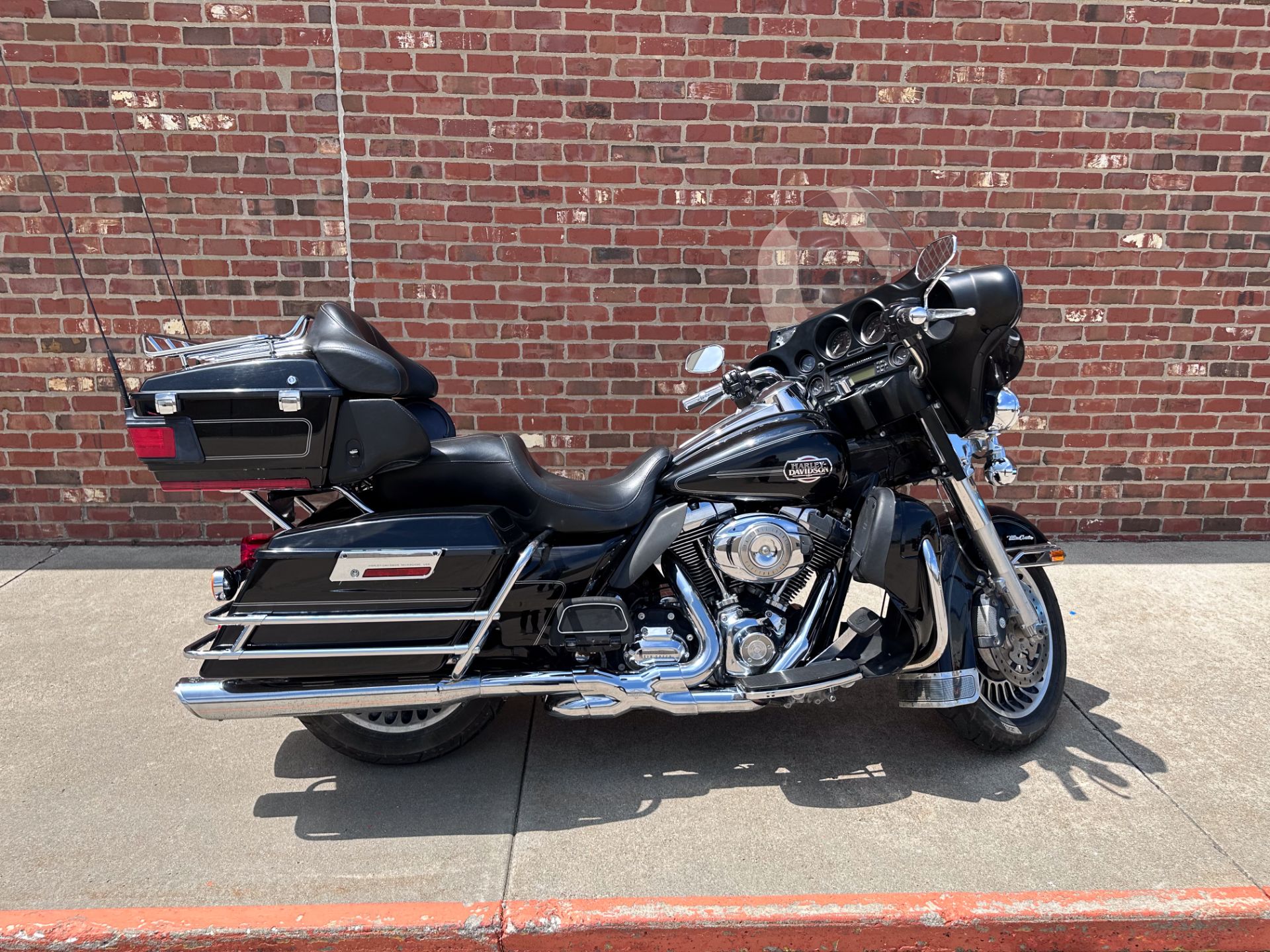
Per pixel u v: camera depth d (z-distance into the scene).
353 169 4.03
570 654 2.55
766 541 2.42
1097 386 4.47
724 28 3.95
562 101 3.99
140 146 3.98
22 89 3.90
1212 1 4.05
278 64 3.91
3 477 4.32
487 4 3.88
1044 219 4.25
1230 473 4.58
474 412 4.32
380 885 2.17
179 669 3.24
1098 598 3.89
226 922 2.01
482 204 4.09
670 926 2.01
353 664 2.35
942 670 2.59
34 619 3.60
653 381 4.31
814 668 2.51
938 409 2.59
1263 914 2.07
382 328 4.20
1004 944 2.05
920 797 2.55
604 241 4.15
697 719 2.99
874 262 2.80
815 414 2.62
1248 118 4.18
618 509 2.50
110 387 4.25
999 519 2.90
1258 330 4.42
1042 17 4.02
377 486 2.48
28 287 4.11
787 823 2.43
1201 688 3.16
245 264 4.12
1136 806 2.50
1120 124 4.16
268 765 2.70
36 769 2.64
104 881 2.18
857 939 2.04
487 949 2.01
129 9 3.84
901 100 4.07
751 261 4.19
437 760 2.73
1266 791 2.57
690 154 4.07
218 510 4.40
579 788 2.59
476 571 2.34
